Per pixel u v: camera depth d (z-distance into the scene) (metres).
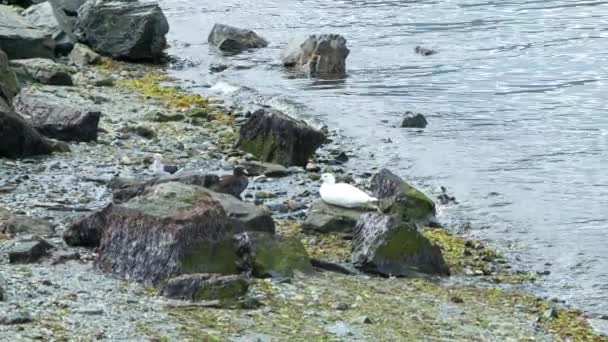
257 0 55.44
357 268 19.25
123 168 25.14
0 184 23.00
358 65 41.22
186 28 48.41
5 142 24.94
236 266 17.55
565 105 35.47
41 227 19.62
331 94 36.47
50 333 14.45
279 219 22.39
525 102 35.84
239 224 18.52
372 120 33.16
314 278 18.30
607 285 19.95
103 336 14.54
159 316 15.54
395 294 18.09
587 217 23.98
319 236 21.22
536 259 21.28
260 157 27.23
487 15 50.91
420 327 16.50
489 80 39.00
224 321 15.59
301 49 40.53
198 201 17.70
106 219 18.30
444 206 24.59
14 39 36.56
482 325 17.02
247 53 43.19
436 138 31.12
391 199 22.84
